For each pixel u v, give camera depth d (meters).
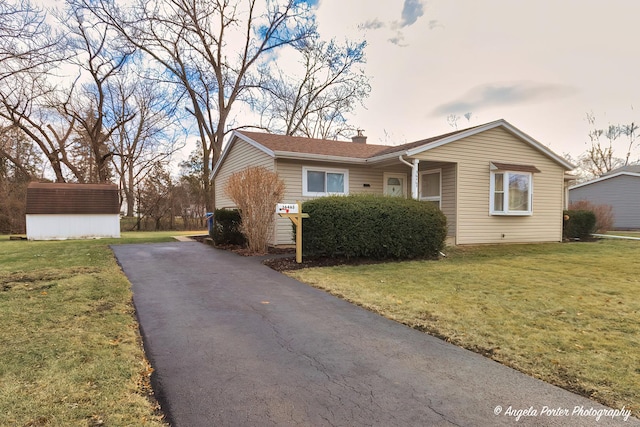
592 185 25.52
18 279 6.02
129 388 2.56
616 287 5.67
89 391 2.49
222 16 22.16
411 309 4.53
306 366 3.01
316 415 2.28
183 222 28.58
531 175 12.12
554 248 10.91
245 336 3.70
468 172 11.39
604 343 3.39
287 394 2.55
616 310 4.43
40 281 5.88
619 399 2.44
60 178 26.14
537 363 3.00
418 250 8.85
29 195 16.94
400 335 3.72
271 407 2.38
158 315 4.36
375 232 8.39
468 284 5.90
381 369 2.95
